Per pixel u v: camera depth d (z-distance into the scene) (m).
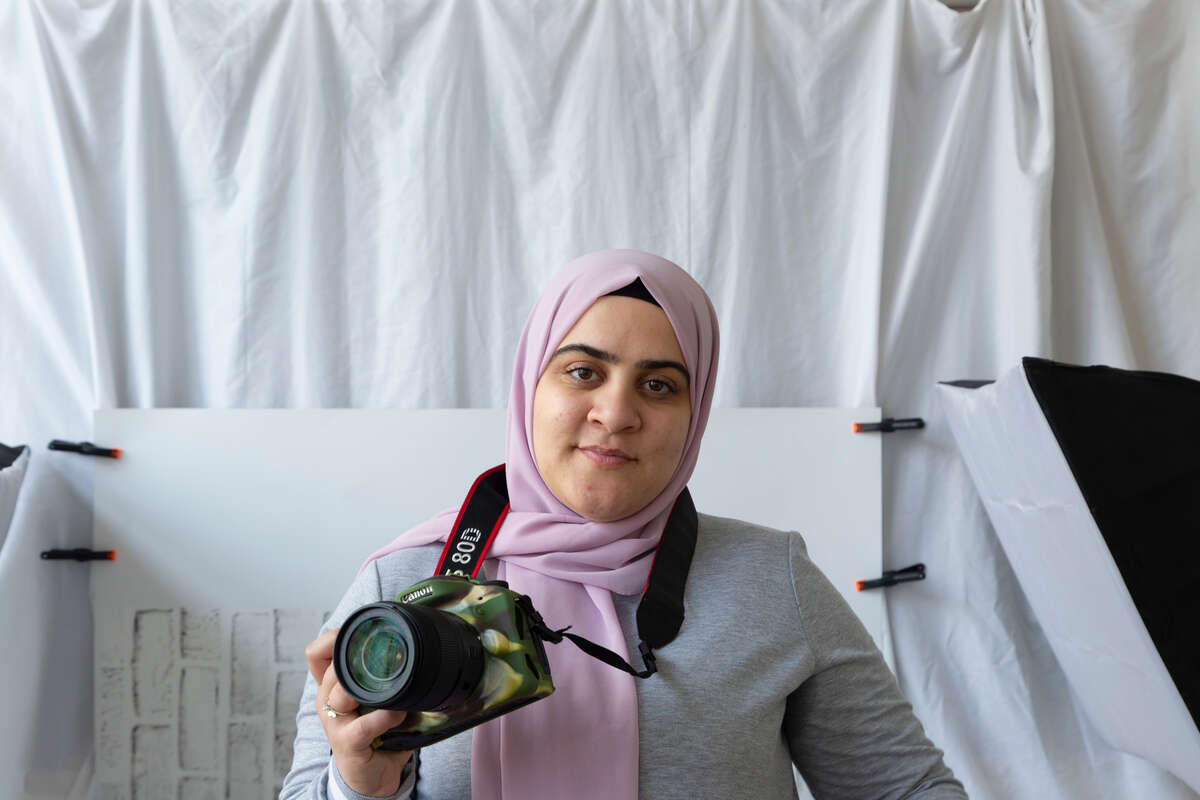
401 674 0.75
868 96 2.36
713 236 2.34
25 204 2.28
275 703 2.21
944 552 2.36
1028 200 2.31
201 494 2.25
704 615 1.01
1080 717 2.30
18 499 2.17
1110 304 2.34
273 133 2.31
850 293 2.37
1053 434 1.68
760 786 0.96
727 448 2.29
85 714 2.24
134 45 2.29
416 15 2.33
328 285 2.31
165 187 2.32
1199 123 2.37
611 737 0.92
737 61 2.35
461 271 2.32
